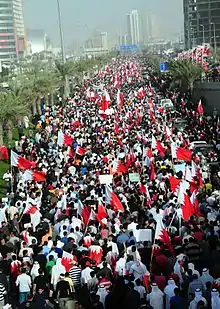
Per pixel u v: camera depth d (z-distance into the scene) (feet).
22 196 91.71
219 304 48.62
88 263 57.57
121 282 52.24
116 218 74.23
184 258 59.52
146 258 66.49
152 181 93.35
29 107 226.99
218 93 228.84
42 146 144.77
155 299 50.96
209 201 84.28
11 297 59.72
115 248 62.64
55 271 57.77
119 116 188.96
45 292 52.95
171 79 298.76
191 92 261.24
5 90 205.36
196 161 110.73
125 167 105.81
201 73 260.01
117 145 132.98
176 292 50.52
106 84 383.24
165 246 61.46
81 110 220.02
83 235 69.31
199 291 49.26
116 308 51.37
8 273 61.62
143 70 577.02
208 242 64.44
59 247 62.90
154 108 211.82
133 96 269.44
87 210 75.31
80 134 151.84
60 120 191.83
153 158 112.98
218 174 100.53
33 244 65.16
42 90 246.27
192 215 72.38
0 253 65.00
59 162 117.08
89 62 495.00
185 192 73.72
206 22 563.89
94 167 110.63
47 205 87.97
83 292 53.47
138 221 77.82
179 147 111.24
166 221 75.10
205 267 59.31
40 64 417.69
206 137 146.10
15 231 75.05
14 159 103.86
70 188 92.48
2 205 86.94
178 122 183.62
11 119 167.94
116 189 91.35
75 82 408.87
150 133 147.23
